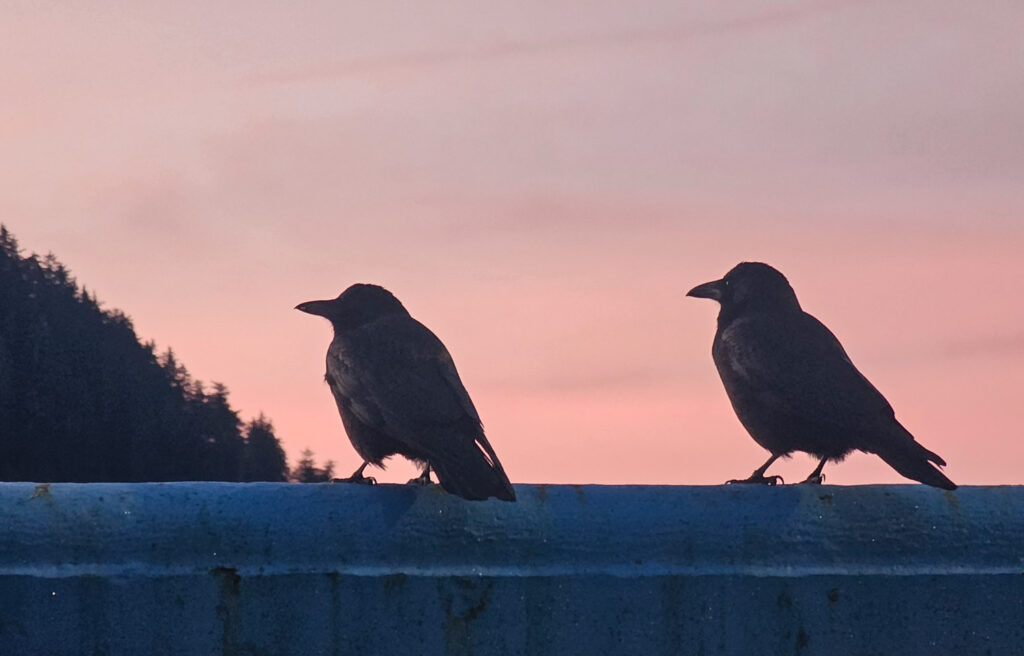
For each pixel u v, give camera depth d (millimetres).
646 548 5609
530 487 5695
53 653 5184
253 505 5457
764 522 5699
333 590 5395
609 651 5484
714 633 5535
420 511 5547
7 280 28375
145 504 5383
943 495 5863
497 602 5477
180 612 5285
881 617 5648
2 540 5219
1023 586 5738
